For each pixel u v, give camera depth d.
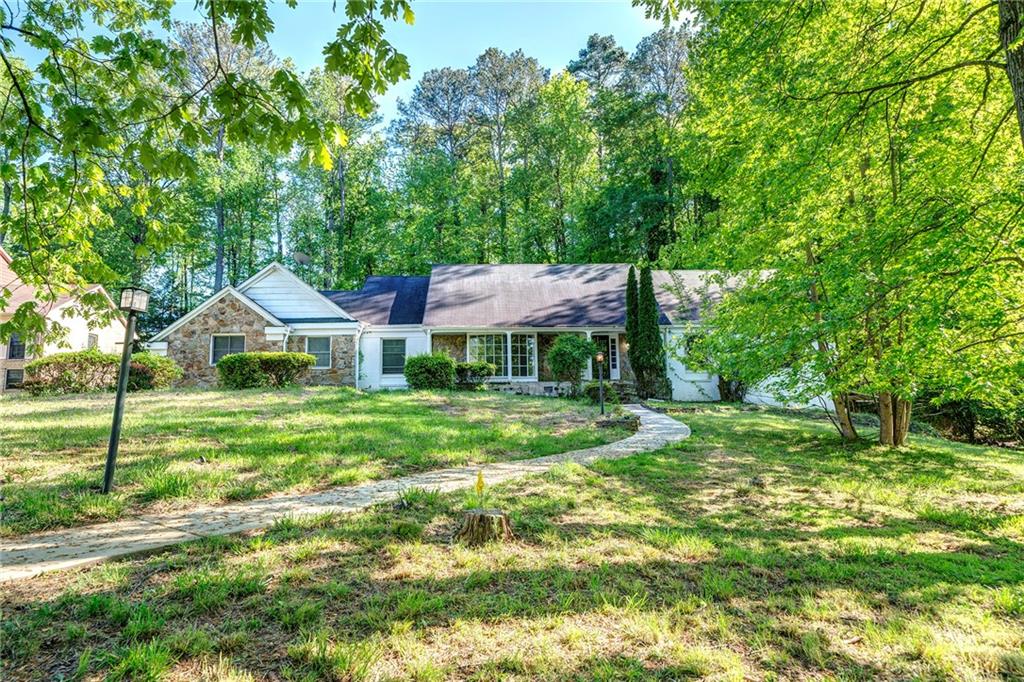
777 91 7.28
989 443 14.77
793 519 5.50
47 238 3.71
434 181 36.03
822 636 2.97
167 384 16.56
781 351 7.43
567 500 5.72
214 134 2.92
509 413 12.76
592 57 39.69
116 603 3.06
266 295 20.48
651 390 19.59
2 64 3.11
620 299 23.00
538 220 36.78
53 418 9.52
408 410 12.07
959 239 5.39
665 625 3.01
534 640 2.83
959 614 3.31
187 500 5.30
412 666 2.55
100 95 3.12
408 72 2.84
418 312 22.61
